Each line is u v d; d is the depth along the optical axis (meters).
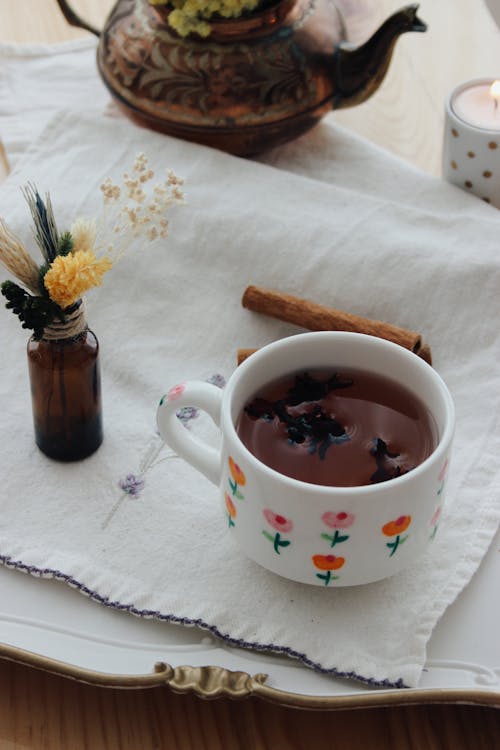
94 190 0.86
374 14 1.05
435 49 1.03
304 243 0.83
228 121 0.88
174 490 0.74
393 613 0.69
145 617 0.69
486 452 0.75
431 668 0.67
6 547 0.71
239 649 0.68
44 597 0.70
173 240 0.84
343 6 1.05
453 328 0.81
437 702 0.65
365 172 0.92
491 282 0.81
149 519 0.73
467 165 0.88
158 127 0.90
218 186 0.87
